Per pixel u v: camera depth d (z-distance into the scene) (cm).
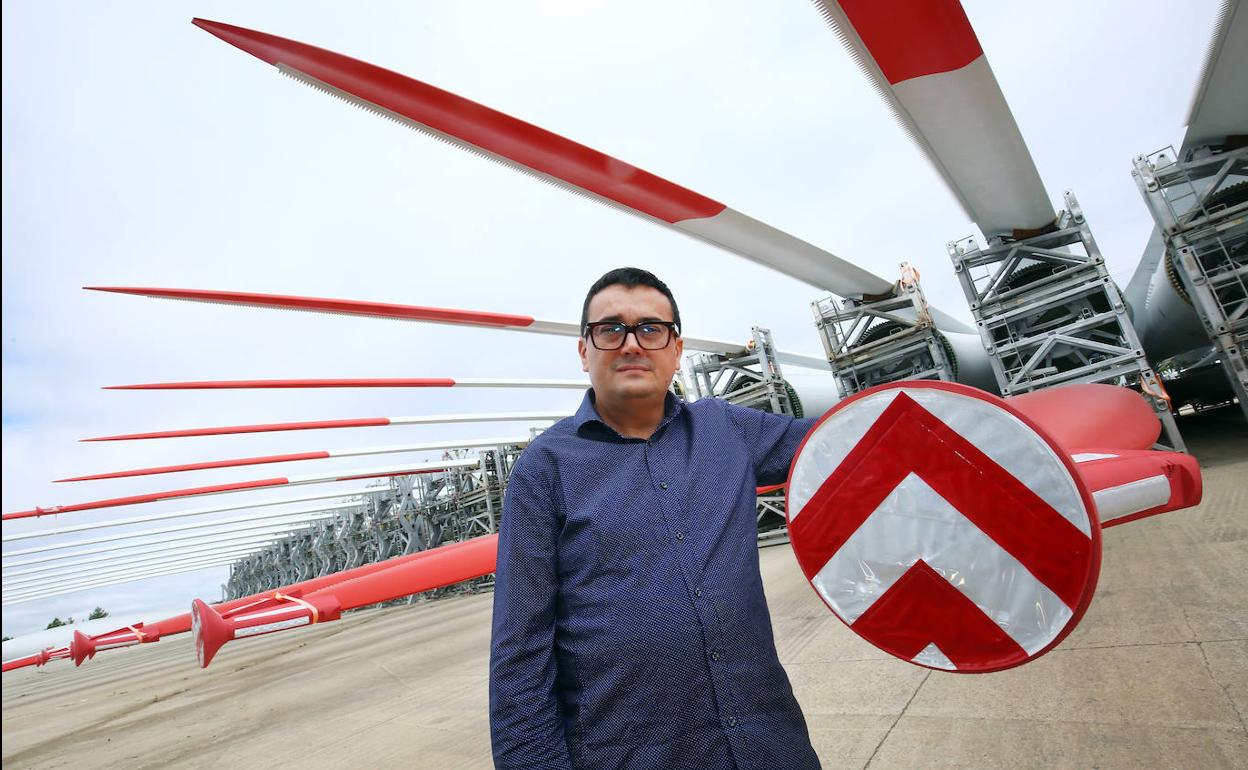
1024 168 784
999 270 980
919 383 109
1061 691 271
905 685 324
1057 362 1092
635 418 142
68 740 674
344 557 3616
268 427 1797
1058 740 229
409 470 2428
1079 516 95
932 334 1042
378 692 616
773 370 1318
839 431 116
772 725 113
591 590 117
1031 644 100
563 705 117
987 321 986
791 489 121
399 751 395
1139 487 109
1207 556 423
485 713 450
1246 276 791
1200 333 1278
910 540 110
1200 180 877
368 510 3112
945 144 712
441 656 777
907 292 1067
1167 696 243
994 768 220
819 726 291
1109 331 1144
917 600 109
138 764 495
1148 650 290
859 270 997
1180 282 930
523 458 132
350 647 1145
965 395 104
